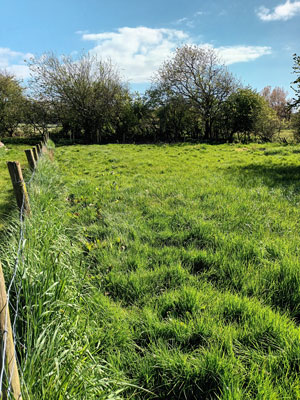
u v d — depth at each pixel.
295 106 11.65
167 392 2.08
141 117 31.41
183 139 31.42
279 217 5.12
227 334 2.40
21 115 31.02
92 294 3.06
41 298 2.33
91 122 30.78
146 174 10.19
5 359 1.48
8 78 31.47
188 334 2.46
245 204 5.83
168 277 3.44
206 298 2.96
